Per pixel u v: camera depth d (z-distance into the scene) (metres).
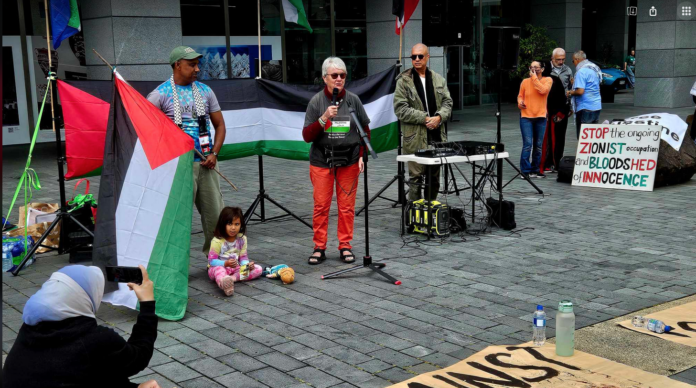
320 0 17.62
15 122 14.97
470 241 7.24
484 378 4.01
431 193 7.86
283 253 6.92
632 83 30.91
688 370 4.12
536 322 4.46
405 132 7.80
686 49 20.28
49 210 7.59
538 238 7.28
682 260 6.37
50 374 2.73
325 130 6.27
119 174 5.35
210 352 4.51
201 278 6.19
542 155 10.90
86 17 13.69
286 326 4.95
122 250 5.22
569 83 11.70
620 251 6.71
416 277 6.04
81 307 2.84
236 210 5.91
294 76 17.50
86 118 6.39
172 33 13.73
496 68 8.79
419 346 4.55
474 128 17.44
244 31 16.39
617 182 9.80
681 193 9.45
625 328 4.77
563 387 3.87
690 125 11.53
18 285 6.01
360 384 3.99
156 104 5.99
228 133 7.52
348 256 6.53
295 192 10.09
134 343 3.11
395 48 17.39
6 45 14.60
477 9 23.28
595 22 31.94
